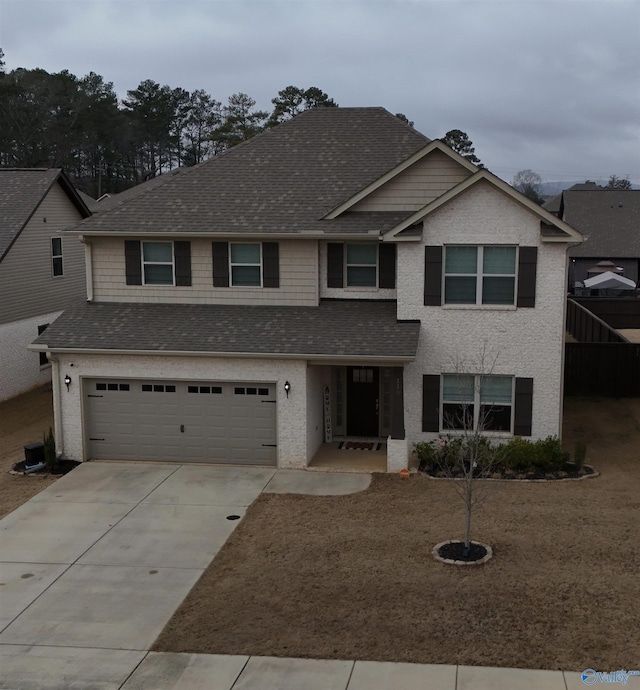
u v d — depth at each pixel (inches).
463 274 743.7
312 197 836.0
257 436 756.6
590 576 492.7
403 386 752.3
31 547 576.1
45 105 3171.8
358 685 387.2
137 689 393.7
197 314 805.2
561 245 720.3
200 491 689.6
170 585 509.0
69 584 515.2
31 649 436.1
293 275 805.9
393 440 725.9
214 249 814.5
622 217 2023.9
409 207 805.9
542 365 741.3
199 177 886.4
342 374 834.2
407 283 753.0
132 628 455.2
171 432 771.4
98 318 808.3
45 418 975.6
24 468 756.0
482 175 713.6
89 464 773.9
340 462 761.6
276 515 626.8
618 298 1549.0
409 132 923.4
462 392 760.3
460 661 403.9
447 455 733.9
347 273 807.7
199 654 423.8
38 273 1144.2
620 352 1002.1
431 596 473.4
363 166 877.2
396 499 657.6
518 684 381.7
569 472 721.0
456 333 751.1
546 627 432.5
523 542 552.7
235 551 558.9
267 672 402.6
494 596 469.7
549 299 730.8
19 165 3090.6
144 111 3582.7
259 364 741.9
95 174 3499.0
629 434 852.6
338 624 446.6
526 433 752.3
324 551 550.9
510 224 725.3
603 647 410.9
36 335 1144.8
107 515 636.7
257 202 837.8
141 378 762.2
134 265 831.7
